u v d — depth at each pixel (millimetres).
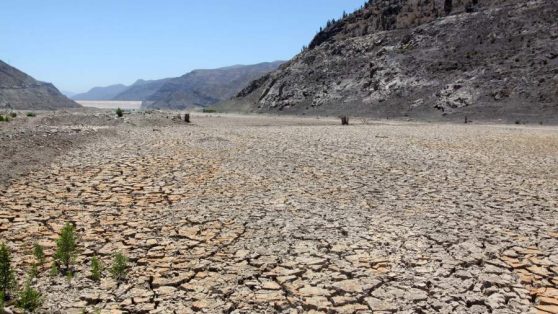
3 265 5832
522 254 7625
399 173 15180
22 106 111938
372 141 25281
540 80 59625
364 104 75750
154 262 7113
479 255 7535
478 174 15203
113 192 11781
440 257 7426
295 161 17297
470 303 5902
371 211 10250
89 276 6547
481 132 33188
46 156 16844
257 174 14570
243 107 106438
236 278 6547
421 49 82188
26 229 8641
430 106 65250
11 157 15938
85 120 35875
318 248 7801
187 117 42812
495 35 75000
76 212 9875
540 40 68250
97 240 8102
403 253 7586
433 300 5953
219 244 7957
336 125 44719
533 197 11852
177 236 8359
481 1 91125
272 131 32062
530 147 23469
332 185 13109
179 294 6039
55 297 5887
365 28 107188
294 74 101500
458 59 73875
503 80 62781
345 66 93000
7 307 5492
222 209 10273
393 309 5699
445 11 94688
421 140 26312
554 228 9078
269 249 7723
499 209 10555
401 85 75188
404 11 107938
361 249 7758
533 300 6031
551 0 76250
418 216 9859
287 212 10086
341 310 5660
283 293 6090
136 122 36656
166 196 11477
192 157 17750
